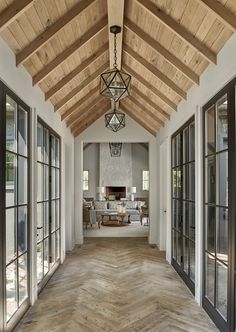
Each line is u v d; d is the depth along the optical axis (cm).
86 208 1084
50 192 492
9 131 297
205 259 361
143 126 762
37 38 312
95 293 408
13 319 302
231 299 271
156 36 373
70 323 319
